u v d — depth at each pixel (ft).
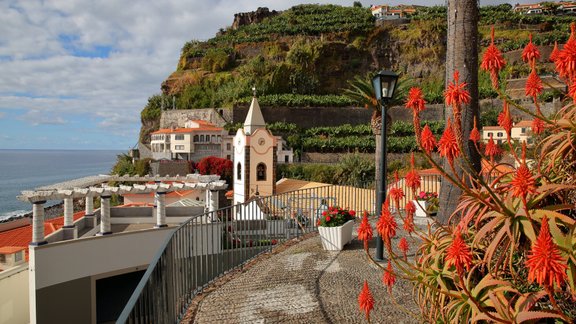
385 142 24.73
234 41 261.03
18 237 64.75
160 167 170.50
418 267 11.23
